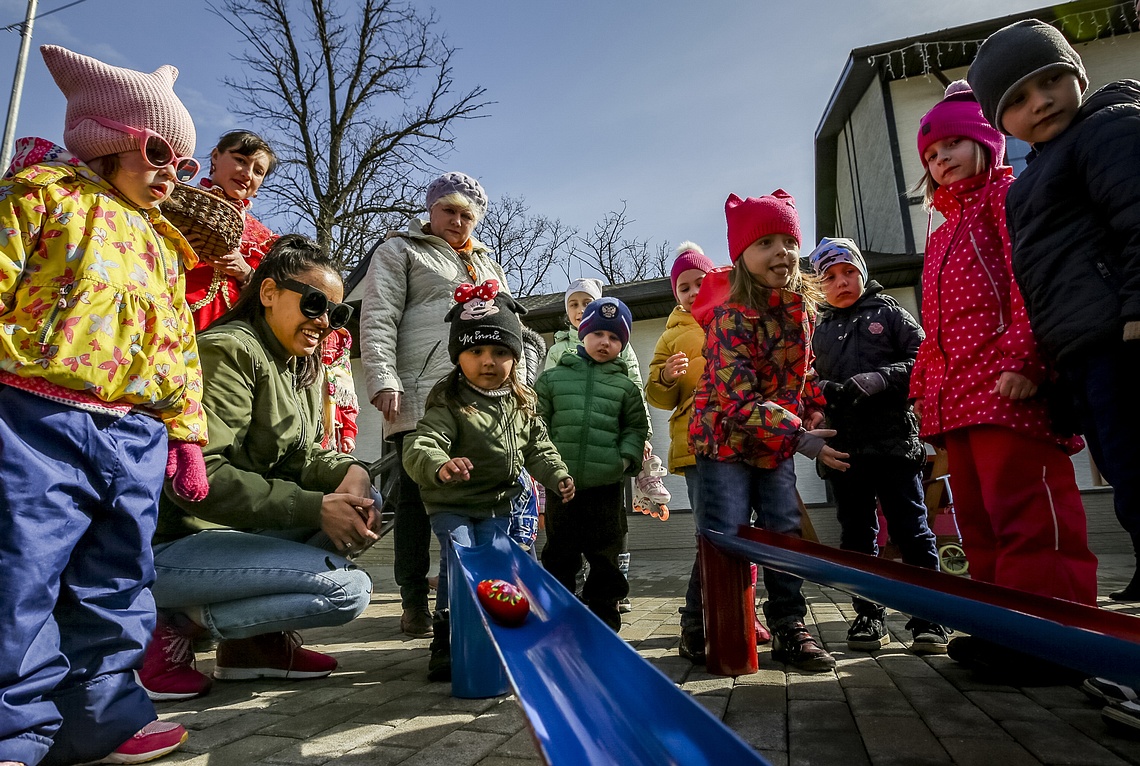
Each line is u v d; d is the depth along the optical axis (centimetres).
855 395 294
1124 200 184
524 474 296
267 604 222
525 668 125
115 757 160
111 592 162
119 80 175
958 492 249
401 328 341
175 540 229
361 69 1695
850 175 1430
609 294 1145
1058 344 197
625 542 386
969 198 256
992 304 234
